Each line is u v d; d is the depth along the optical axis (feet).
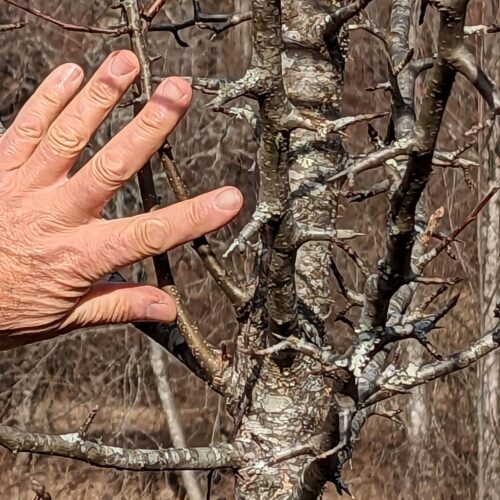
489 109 8.45
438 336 45.68
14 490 43.80
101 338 44.42
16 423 43.86
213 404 45.09
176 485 43.80
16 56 43.37
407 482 48.42
